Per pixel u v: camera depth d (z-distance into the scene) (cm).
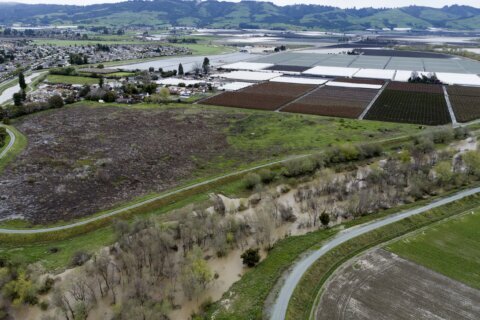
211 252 6781
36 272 5972
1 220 7425
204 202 8369
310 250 6600
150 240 6481
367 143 11131
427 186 8812
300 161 9894
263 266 6297
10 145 11262
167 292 5738
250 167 10125
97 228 7381
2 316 5216
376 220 7525
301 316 5116
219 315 5247
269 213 7525
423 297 5391
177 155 10944
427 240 6794
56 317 5122
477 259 6256
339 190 8869
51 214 7719
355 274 5909
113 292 5556
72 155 10744
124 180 9350
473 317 5031
